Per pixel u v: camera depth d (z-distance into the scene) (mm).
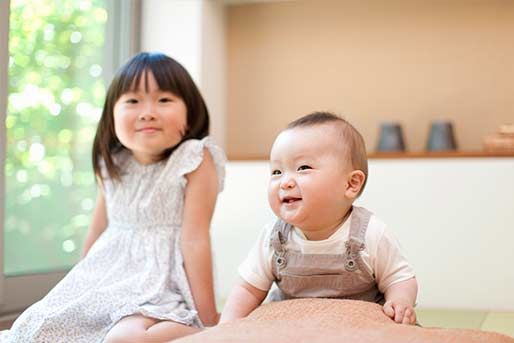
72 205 2090
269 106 2656
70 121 2082
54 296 1338
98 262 1453
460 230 2059
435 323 1697
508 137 2166
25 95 1881
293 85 2635
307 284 1177
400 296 1092
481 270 2033
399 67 2527
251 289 1217
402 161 2119
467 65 2461
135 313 1267
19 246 1877
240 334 873
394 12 2539
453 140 2318
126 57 2420
